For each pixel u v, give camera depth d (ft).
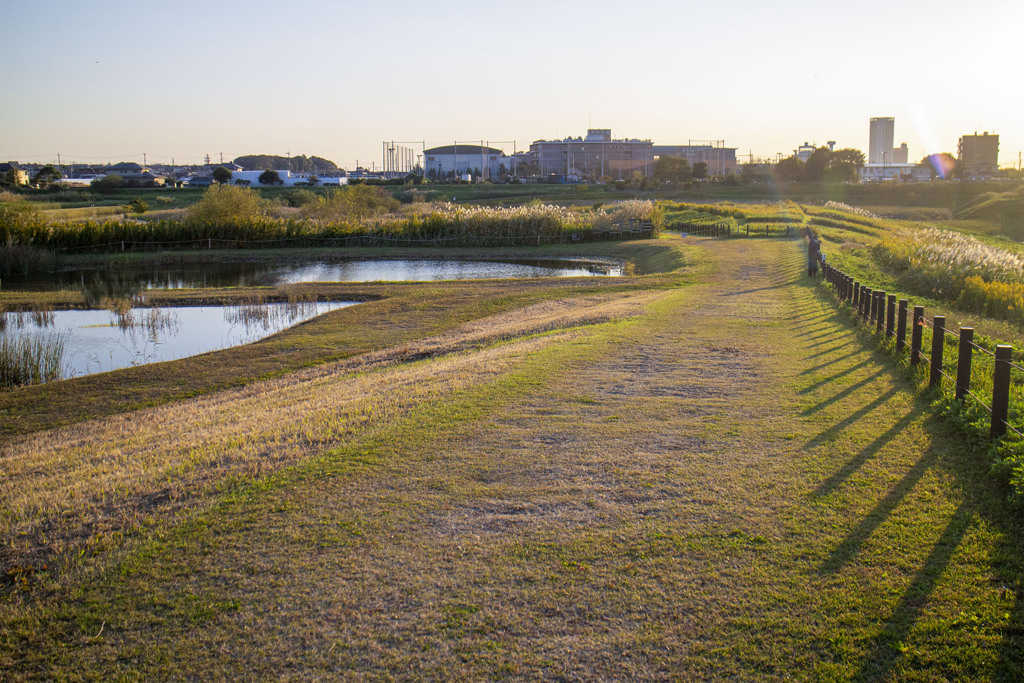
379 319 61.67
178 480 21.91
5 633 14.23
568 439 24.90
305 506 19.72
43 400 39.96
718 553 16.61
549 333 48.60
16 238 121.70
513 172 529.86
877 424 25.62
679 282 78.02
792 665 12.67
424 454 23.57
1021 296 55.26
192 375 44.45
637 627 13.89
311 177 451.53
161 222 135.95
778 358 37.73
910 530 17.33
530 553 16.85
